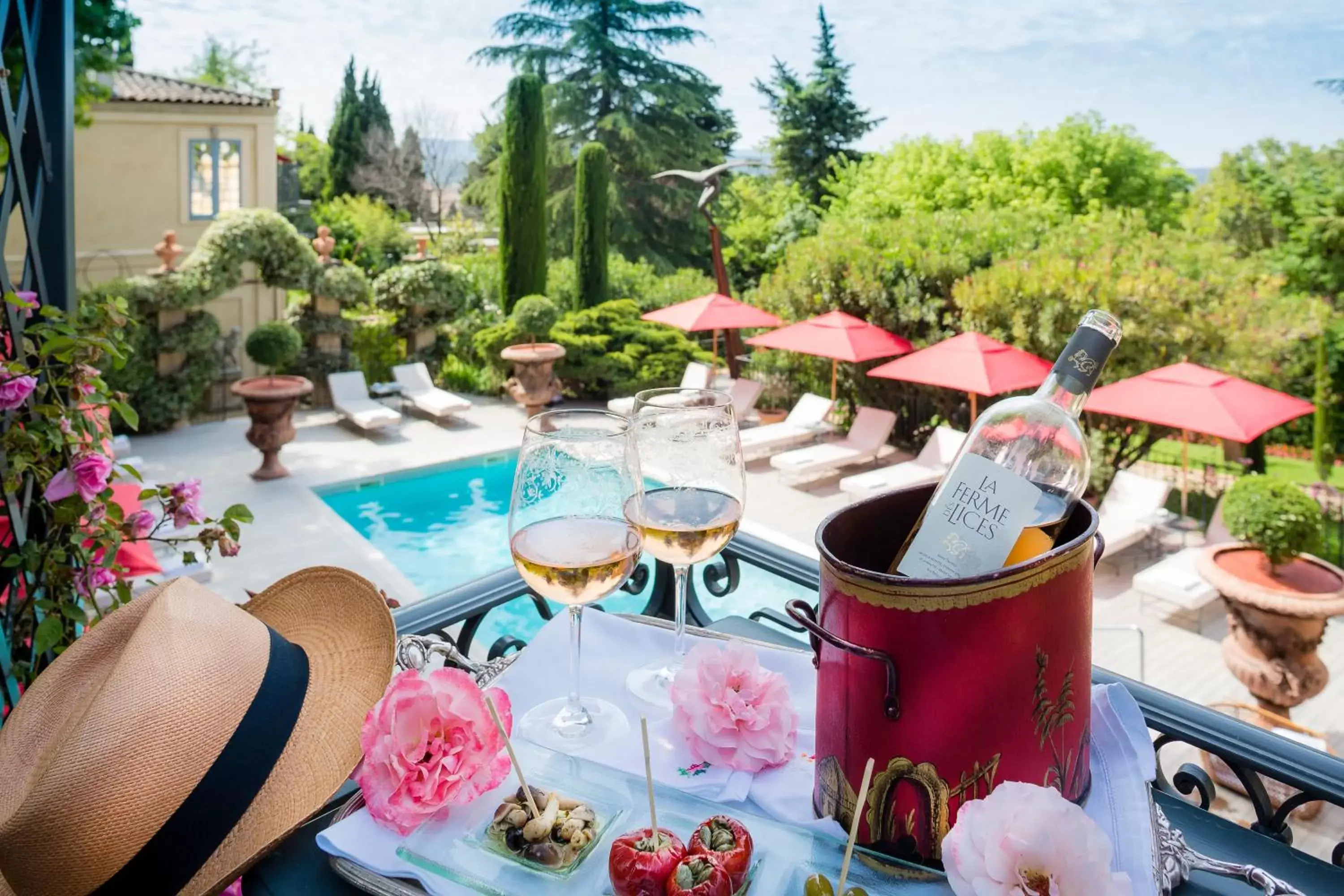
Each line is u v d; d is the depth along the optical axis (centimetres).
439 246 2098
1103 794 75
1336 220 1229
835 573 67
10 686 165
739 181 2528
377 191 2691
